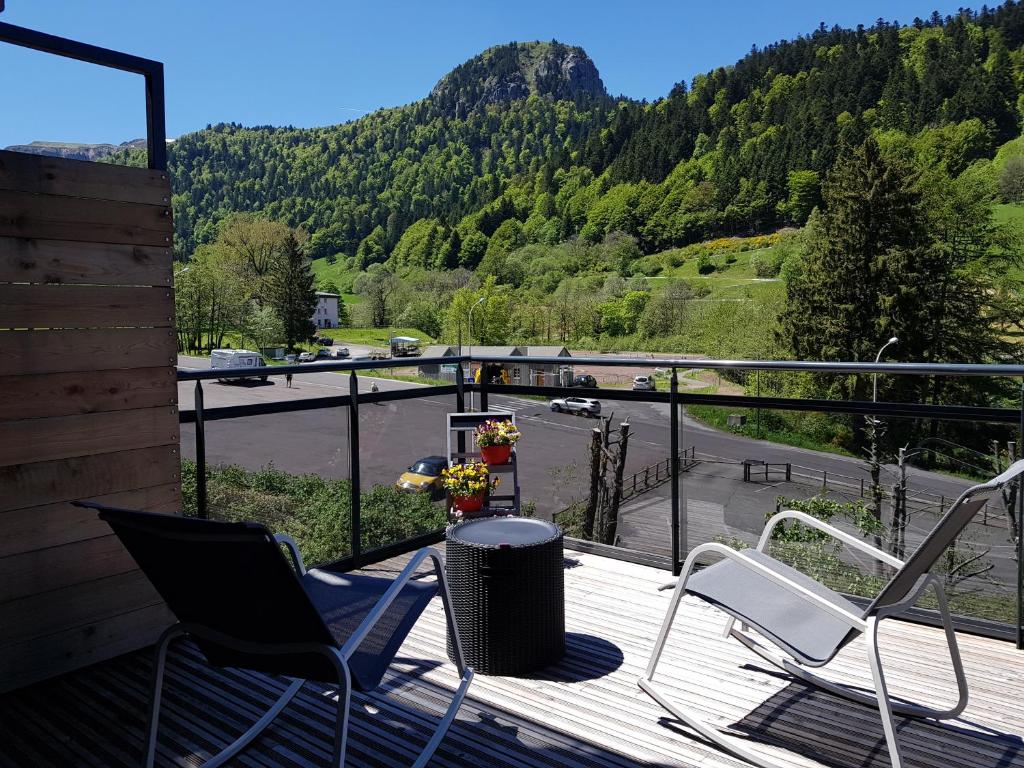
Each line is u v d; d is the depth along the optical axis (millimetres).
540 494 5008
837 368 3027
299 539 3416
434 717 2279
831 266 33938
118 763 2031
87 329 2600
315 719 2268
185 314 60344
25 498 2457
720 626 2971
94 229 2617
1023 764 2006
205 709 2328
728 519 4008
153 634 2787
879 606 1944
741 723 2236
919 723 2230
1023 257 34281
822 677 2516
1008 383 6754
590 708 2332
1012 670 2561
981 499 1874
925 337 32125
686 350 62688
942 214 35094
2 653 2406
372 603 2188
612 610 3148
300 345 74812
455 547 2613
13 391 2424
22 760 2049
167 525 1604
